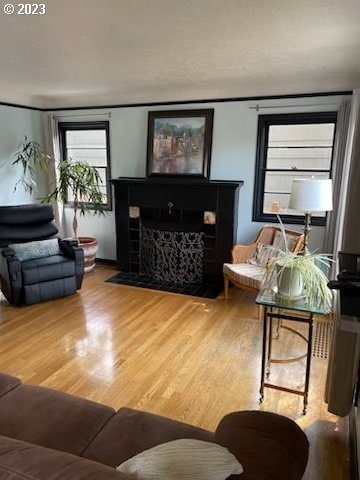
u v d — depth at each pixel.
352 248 2.56
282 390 2.21
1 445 0.84
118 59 2.98
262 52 2.77
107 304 3.83
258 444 1.13
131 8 1.94
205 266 4.52
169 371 2.61
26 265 3.73
